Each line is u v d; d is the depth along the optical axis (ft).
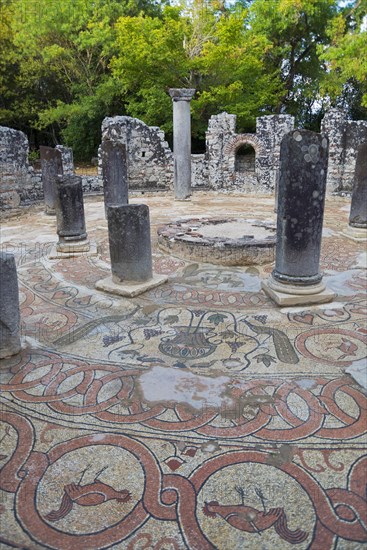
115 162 29.55
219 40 58.03
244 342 13.38
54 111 64.59
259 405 10.03
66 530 6.86
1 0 66.95
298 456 8.38
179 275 20.56
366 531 6.77
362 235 27.25
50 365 12.07
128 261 17.84
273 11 63.72
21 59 65.21
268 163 54.08
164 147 55.47
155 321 15.14
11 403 10.29
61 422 9.55
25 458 8.44
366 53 52.54
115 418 9.67
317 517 7.02
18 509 7.25
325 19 65.31
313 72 72.18
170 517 7.05
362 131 49.32
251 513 7.11
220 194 55.83
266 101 64.54
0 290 11.82
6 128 40.27
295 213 15.64
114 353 12.78
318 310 15.81
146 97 60.49
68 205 23.85
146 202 48.34
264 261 22.30
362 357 12.28
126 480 7.84
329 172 51.06
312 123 79.51
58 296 17.81
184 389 10.78
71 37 61.31
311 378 11.19
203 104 59.67
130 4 64.69
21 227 34.53
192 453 8.51
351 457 8.34
